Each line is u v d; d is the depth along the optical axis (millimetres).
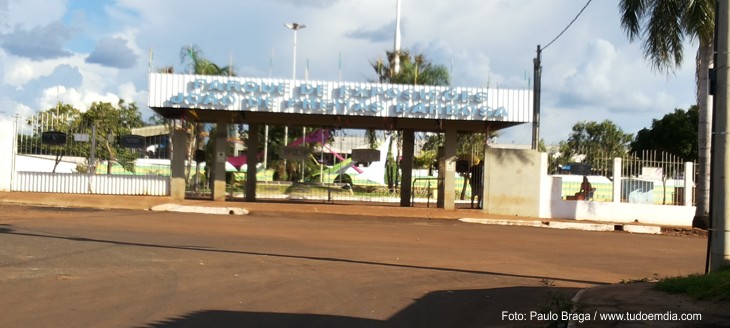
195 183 33688
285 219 21688
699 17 20781
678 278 10227
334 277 11328
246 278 10844
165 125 36969
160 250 13469
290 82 24172
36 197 23031
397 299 9688
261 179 42656
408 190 28469
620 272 13320
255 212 22938
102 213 20656
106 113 33781
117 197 24328
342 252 14508
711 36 21312
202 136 35625
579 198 26781
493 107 24656
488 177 25469
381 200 33094
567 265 14117
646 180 26625
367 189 36844
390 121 26484
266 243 15383
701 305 8570
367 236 17859
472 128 27438
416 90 24422
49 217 18859
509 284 11344
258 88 23969
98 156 28953
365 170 42562
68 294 9078
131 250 13273
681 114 46188
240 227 18547
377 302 9430
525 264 13992
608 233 22250
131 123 35938
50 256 12094
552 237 19750
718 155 10031
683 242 20141
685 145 44438
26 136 25500
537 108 26266
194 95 23703
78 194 24625
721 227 9977
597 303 8836
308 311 8648
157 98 23703
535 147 26125
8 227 16047
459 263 13711
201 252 13469
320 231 18500
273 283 10516
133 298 8992
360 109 24281
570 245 17906
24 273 10406
